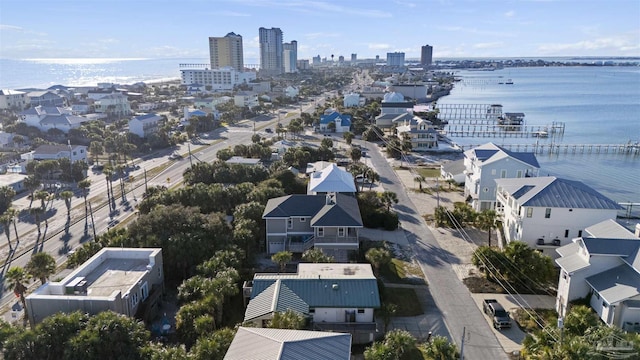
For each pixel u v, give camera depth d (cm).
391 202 7444
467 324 4416
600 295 4088
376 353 3431
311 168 9325
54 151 10656
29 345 3472
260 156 11150
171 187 9012
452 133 17100
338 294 4228
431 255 5997
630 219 7962
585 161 12962
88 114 18212
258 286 4353
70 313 3872
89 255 5059
